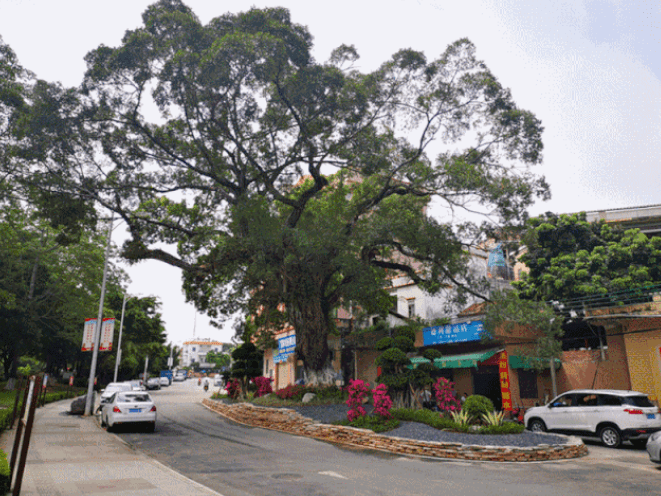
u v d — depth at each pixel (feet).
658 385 61.67
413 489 25.91
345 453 40.34
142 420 55.31
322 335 71.41
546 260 89.66
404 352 59.82
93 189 66.28
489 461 36.29
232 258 63.41
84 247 119.85
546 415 52.11
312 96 59.31
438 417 47.47
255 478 28.78
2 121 62.23
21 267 113.70
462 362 72.64
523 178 61.57
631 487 26.81
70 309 122.01
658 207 108.06
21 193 66.39
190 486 25.00
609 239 90.53
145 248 70.03
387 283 85.25
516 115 61.41
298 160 66.18
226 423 69.41
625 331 66.54
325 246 60.39
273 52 52.75
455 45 60.34
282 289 70.90
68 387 159.94
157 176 70.13
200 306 81.41
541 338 66.33
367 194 72.69
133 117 61.87
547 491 25.67
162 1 58.90
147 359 237.66
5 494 20.06
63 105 58.23
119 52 55.26
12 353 136.67
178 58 53.16
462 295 72.08
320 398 66.28
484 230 65.41
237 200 68.59
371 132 64.69
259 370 102.42
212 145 64.75
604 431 46.62
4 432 47.57
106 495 22.57
